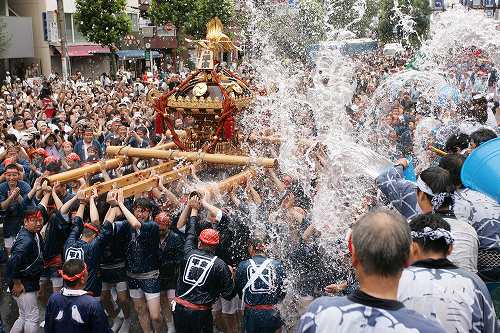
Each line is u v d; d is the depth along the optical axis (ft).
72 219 21.17
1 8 107.14
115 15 114.21
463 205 14.40
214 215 19.71
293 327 18.78
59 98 62.44
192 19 130.93
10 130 40.42
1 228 33.94
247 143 27.27
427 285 10.21
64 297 15.47
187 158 23.12
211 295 18.15
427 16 109.91
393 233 7.93
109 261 21.48
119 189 20.07
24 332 20.89
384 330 7.67
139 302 20.90
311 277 19.31
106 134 41.14
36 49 115.34
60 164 27.20
